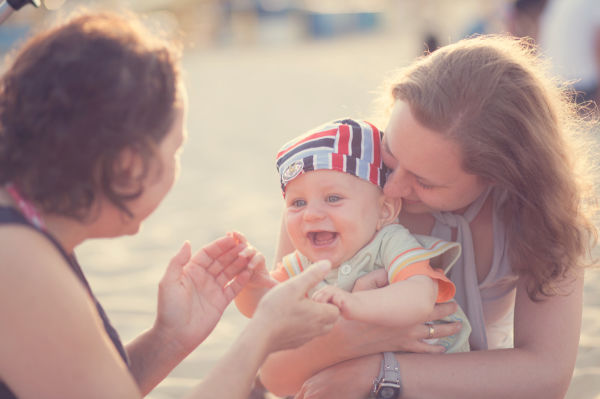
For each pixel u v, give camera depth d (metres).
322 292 1.52
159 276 3.63
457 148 1.48
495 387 1.59
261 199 5.42
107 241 4.39
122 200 1.15
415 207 1.77
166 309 1.56
